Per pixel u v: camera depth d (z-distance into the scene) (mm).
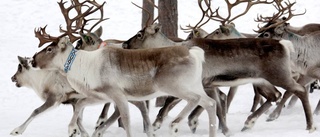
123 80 21391
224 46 23703
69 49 22250
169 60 20750
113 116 22953
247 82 23750
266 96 24609
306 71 25156
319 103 27703
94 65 21672
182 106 32250
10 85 39719
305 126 23891
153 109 32062
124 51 21688
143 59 21281
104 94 21641
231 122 26438
